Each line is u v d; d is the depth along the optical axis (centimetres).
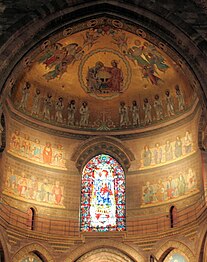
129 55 3378
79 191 3431
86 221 3384
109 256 3262
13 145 3262
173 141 3375
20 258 3070
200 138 3158
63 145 3491
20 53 2866
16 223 3144
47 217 3300
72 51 3319
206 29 2844
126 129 3541
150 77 3425
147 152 3462
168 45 2938
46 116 3456
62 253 3231
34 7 2892
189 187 3209
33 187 3303
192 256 3033
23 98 3338
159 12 2888
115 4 2933
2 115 3114
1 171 3109
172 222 3244
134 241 3269
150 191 3375
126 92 3538
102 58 3444
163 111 3447
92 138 3538
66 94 3525
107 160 3547
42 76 3378
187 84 3247
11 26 2833
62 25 2950
